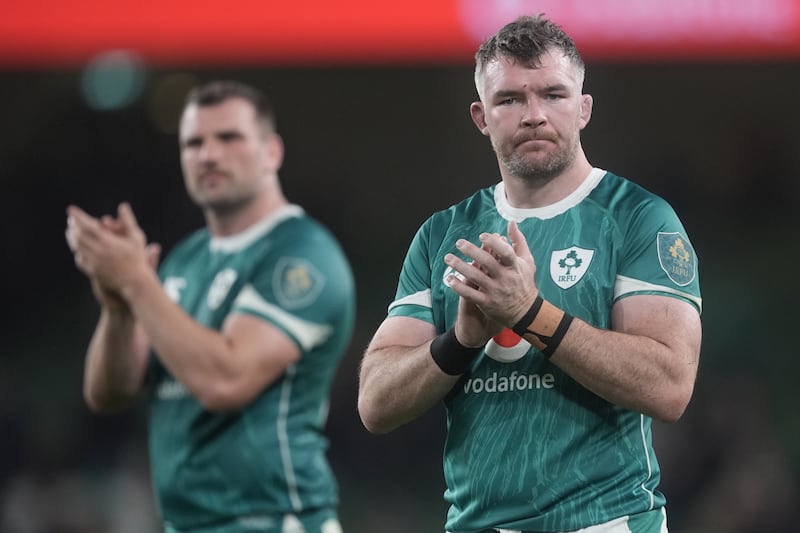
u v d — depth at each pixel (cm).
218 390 1725
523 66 1179
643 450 1192
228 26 2700
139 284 1739
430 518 3891
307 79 4991
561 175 1224
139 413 3925
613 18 2647
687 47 2670
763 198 4653
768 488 3444
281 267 1831
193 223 4859
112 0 2711
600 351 1112
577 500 1160
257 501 1767
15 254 4881
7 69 4872
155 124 5062
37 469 3866
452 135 4931
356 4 2686
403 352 1228
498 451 1187
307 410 1838
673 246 1183
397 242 4859
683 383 1130
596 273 1184
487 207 1264
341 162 4969
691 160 4678
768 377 4338
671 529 3425
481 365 1205
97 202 4953
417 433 3972
